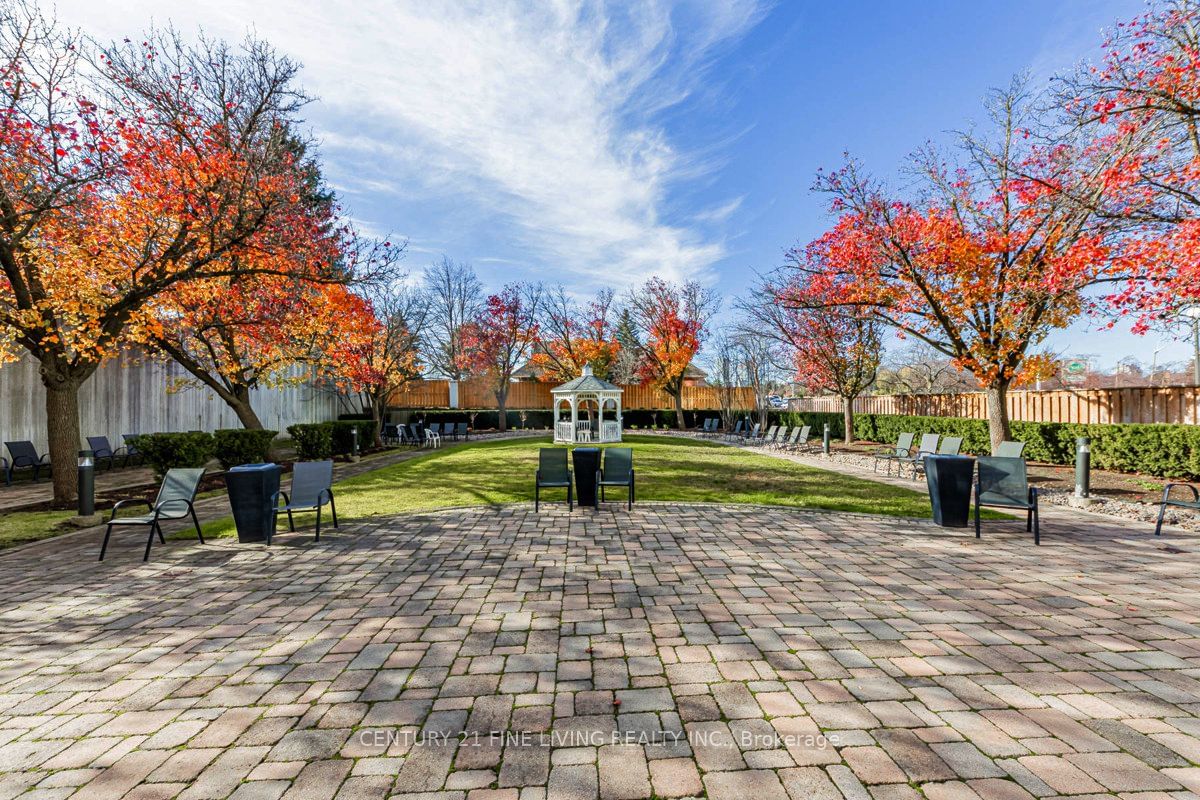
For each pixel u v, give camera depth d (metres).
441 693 2.81
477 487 10.10
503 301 31.97
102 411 14.34
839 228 12.06
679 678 2.93
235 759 2.28
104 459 13.81
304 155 12.95
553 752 2.29
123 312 9.19
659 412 34.69
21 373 12.25
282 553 5.71
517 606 4.07
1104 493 8.59
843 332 19.03
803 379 23.03
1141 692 2.76
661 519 7.14
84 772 2.21
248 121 10.39
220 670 3.12
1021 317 9.99
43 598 4.45
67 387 8.88
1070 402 12.45
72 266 8.86
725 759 2.22
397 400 32.06
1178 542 5.84
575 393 22.45
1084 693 2.75
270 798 2.02
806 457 15.93
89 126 8.30
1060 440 11.37
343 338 16.27
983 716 2.54
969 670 3.00
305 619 3.89
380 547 5.88
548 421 33.91
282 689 2.88
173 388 14.89
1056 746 2.29
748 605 4.05
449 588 4.51
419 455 17.52
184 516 6.08
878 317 12.51
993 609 3.93
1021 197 9.34
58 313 9.03
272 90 10.31
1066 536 6.14
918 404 18.50
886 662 3.11
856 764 2.18
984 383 11.12
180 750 2.35
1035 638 3.43
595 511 7.69
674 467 13.18
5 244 7.86
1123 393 11.23
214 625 3.81
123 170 8.66
